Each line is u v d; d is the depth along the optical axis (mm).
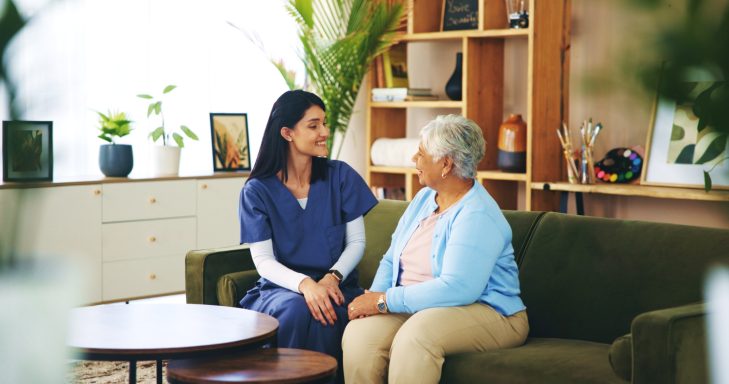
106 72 4203
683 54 210
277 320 2174
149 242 3986
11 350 216
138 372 3158
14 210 230
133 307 2348
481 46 4211
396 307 2176
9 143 253
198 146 4578
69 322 224
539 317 2314
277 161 2516
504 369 1933
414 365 2004
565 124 3961
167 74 4434
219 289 2688
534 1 3789
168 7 4418
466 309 2111
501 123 4328
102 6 4168
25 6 214
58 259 229
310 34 4293
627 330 2146
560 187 3773
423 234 2305
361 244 2562
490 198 2254
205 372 1812
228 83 4664
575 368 1872
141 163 4359
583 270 2277
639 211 3887
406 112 4816
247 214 2484
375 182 4641
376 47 4316
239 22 4668
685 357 1680
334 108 4352
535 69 3830
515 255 2436
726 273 229
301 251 2510
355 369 2133
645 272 2166
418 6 4391
